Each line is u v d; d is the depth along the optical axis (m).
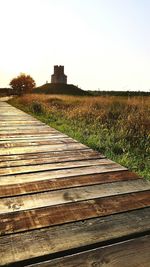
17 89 54.97
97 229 1.59
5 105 18.20
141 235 1.56
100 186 2.34
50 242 1.44
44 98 21.69
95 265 1.26
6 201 1.97
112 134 5.85
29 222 1.66
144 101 11.78
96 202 1.99
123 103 12.52
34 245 1.40
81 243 1.43
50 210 1.84
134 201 2.02
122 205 1.95
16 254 1.32
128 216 1.77
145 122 6.94
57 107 14.14
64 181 2.45
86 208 1.88
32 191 2.18
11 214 1.76
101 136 5.71
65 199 2.03
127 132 6.04
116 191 2.22
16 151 3.71
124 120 7.63
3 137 4.88
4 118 8.54
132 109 9.56
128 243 1.46
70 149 3.88
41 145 4.16
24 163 3.07
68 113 10.41
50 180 2.47
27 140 4.59
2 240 1.45
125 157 3.92
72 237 1.49
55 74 81.38
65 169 2.85
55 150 3.80
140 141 5.38
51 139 4.72
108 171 2.80
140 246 1.43
